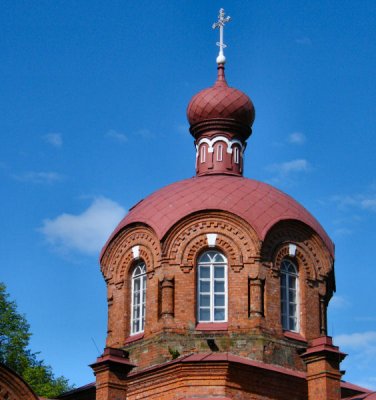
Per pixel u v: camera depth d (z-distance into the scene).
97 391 43.72
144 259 49.56
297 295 49.31
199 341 46.91
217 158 53.16
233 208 48.69
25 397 42.66
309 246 50.00
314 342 44.59
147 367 47.19
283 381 46.03
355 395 48.19
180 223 48.66
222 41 55.97
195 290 47.88
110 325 50.16
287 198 51.00
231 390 44.62
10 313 65.88
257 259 48.03
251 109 54.16
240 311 47.28
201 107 53.66
